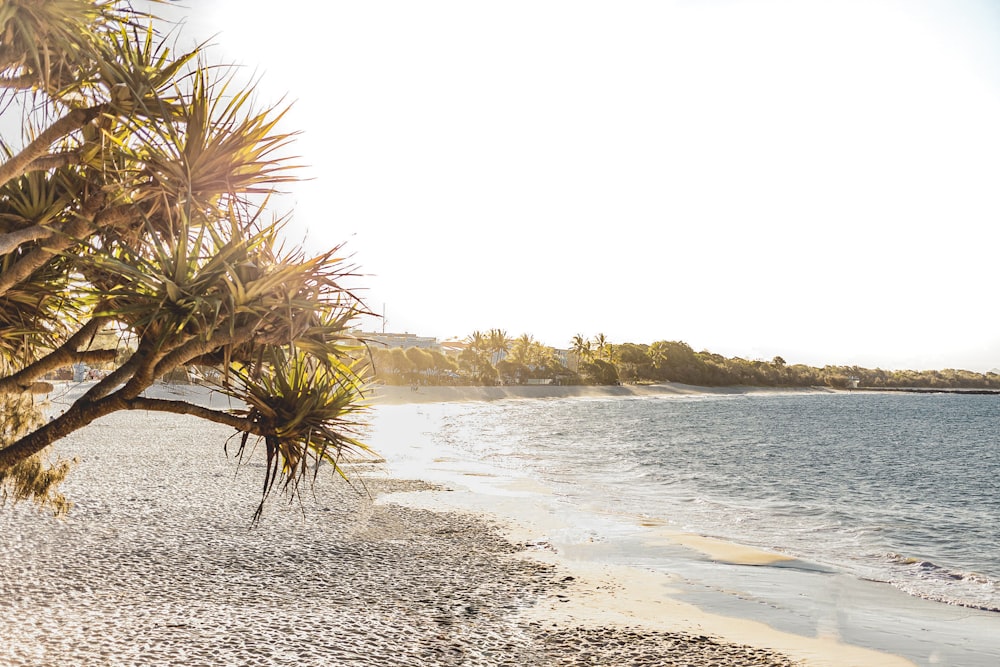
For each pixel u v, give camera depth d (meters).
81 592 8.82
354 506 17.22
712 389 195.38
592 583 11.46
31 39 2.94
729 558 13.91
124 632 7.45
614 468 31.06
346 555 12.18
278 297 3.27
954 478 31.88
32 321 4.21
